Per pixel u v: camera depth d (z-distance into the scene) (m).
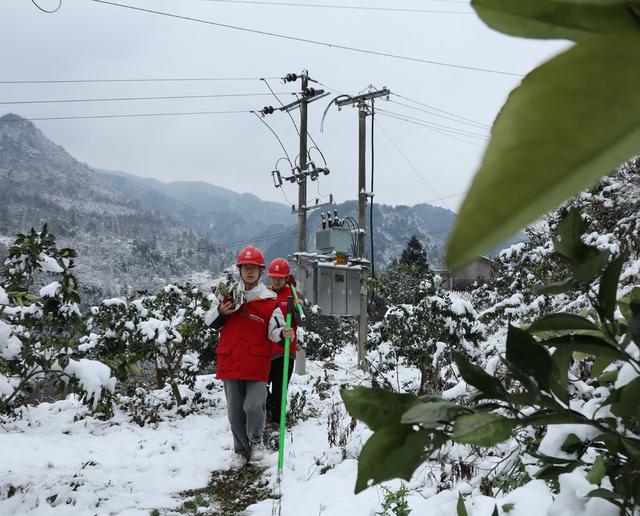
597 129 0.11
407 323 6.40
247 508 3.51
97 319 6.04
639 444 0.35
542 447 0.54
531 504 1.00
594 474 0.48
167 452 4.80
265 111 12.23
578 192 0.10
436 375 5.79
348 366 12.08
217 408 6.46
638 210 3.83
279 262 5.37
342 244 11.30
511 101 0.11
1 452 4.57
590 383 0.99
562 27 0.14
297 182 12.10
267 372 4.27
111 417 5.80
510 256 6.69
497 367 1.93
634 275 2.64
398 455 0.29
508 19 0.14
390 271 13.07
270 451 4.76
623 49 0.11
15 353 3.73
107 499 3.66
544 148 0.11
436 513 1.66
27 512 3.39
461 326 6.18
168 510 3.55
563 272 4.34
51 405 6.36
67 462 4.41
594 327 0.35
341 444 4.57
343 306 11.06
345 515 3.10
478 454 2.63
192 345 6.57
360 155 13.53
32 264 3.78
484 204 0.10
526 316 4.48
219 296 4.19
